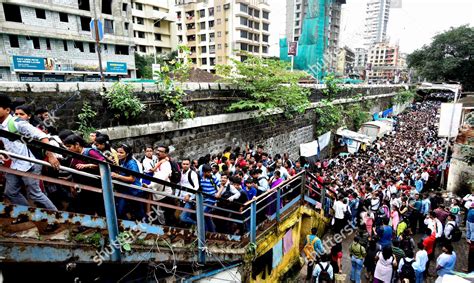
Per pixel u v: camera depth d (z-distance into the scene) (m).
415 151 16.48
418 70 43.91
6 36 22.06
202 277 4.55
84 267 3.42
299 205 7.47
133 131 6.84
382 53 82.12
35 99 5.14
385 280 5.70
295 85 11.81
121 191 4.05
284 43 39.19
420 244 5.83
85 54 27.00
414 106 41.78
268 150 12.46
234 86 10.12
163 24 46.31
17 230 2.47
